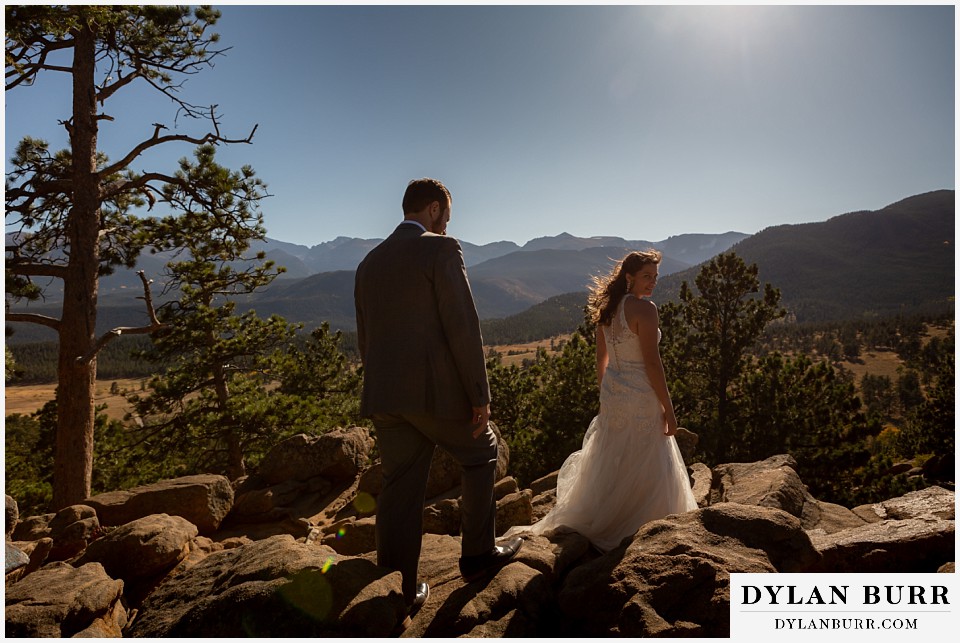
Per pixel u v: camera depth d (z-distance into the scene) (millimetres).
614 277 3844
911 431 27547
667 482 3613
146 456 17562
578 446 14594
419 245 2711
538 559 2920
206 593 2586
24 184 11359
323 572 2471
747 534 2705
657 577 2354
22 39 9625
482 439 2846
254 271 16984
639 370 3703
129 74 12281
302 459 6996
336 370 21219
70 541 4602
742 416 16422
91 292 10977
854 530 3625
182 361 17234
